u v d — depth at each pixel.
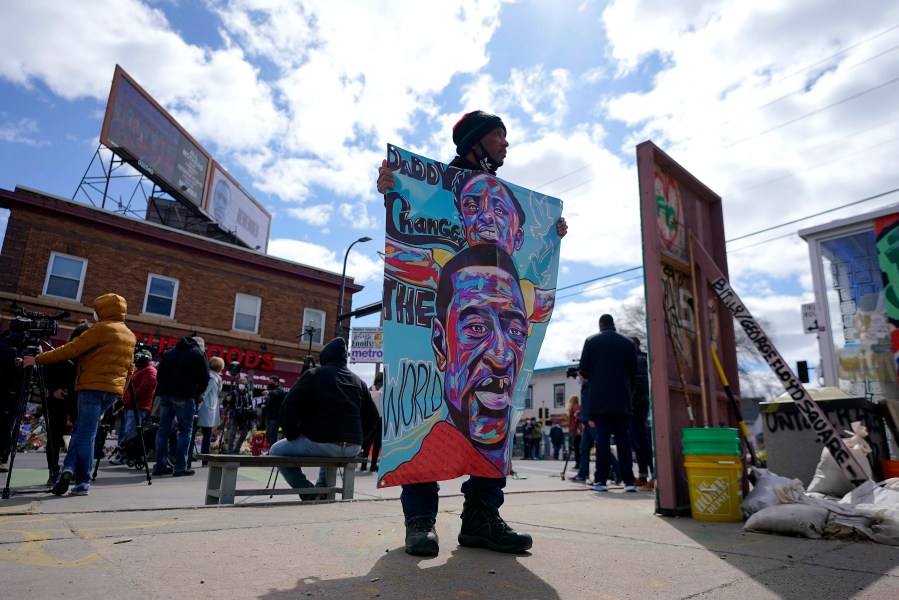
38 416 11.41
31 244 17.39
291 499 4.76
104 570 1.76
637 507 4.19
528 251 2.90
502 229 2.78
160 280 19.84
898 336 7.00
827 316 7.72
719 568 2.09
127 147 22.53
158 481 5.75
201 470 7.55
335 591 1.65
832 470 3.63
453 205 2.64
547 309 2.93
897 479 3.24
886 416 4.57
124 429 7.94
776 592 1.76
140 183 23.94
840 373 7.48
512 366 2.57
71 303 17.77
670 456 3.71
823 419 3.59
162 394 6.61
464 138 2.88
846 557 2.33
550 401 36.62
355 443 4.73
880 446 4.33
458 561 2.12
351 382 4.88
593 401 5.70
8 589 1.51
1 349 5.22
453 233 2.60
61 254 17.94
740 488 3.49
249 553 2.12
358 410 4.86
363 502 4.16
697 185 4.65
